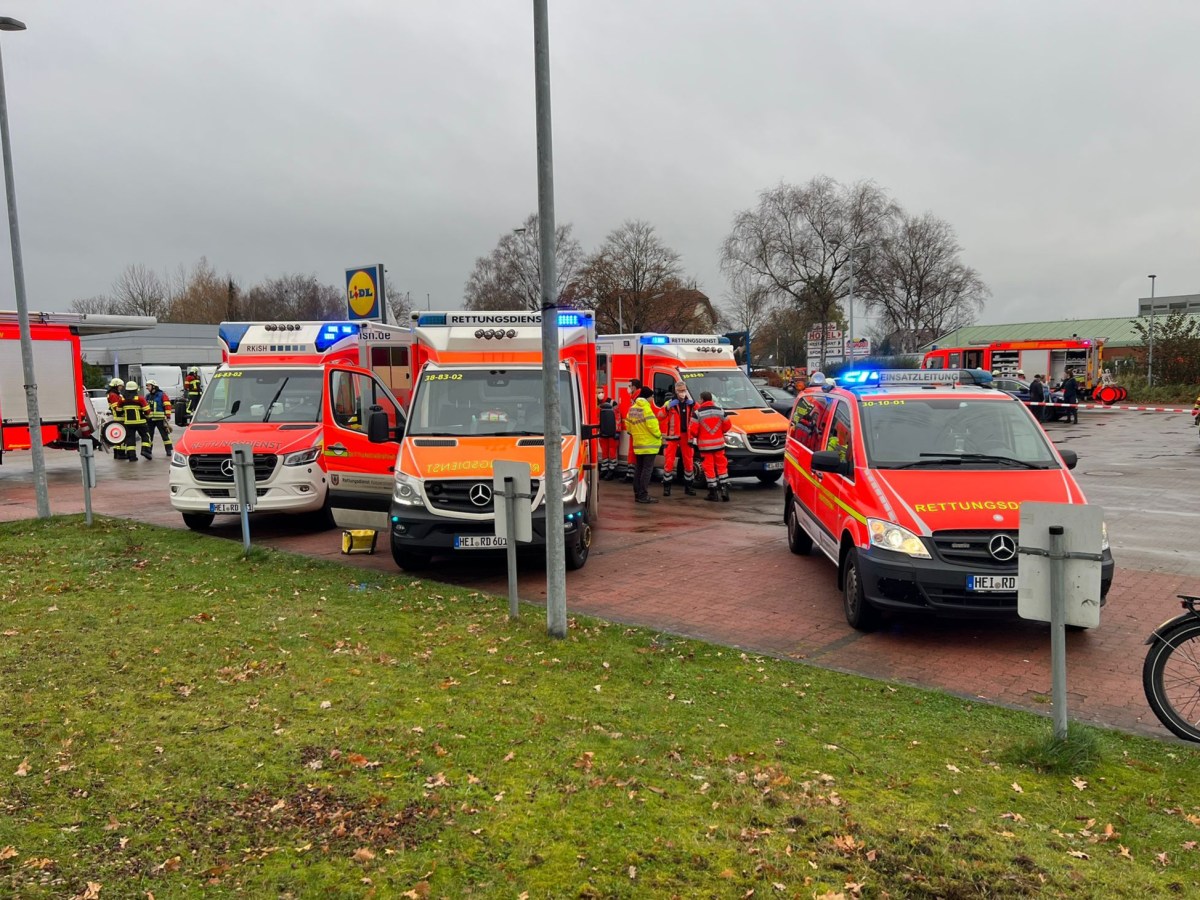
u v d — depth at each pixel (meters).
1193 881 3.25
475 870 3.29
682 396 14.28
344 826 3.59
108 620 6.71
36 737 4.49
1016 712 4.98
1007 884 3.21
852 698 5.17
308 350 12.31
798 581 8.32
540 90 5.90
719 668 5.70
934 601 6.07
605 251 53.31
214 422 11.60
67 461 21.34
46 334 17.12
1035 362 37.41
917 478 6.69
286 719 4.73
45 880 3.18
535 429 8.83
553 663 5.70
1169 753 4.39
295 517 12.66
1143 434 24.48
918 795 3.91
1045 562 4.28
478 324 9.55
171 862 3.31
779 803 3.80
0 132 11.29
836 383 9.14
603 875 3.26
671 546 10.06
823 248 46.50
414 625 6.59
